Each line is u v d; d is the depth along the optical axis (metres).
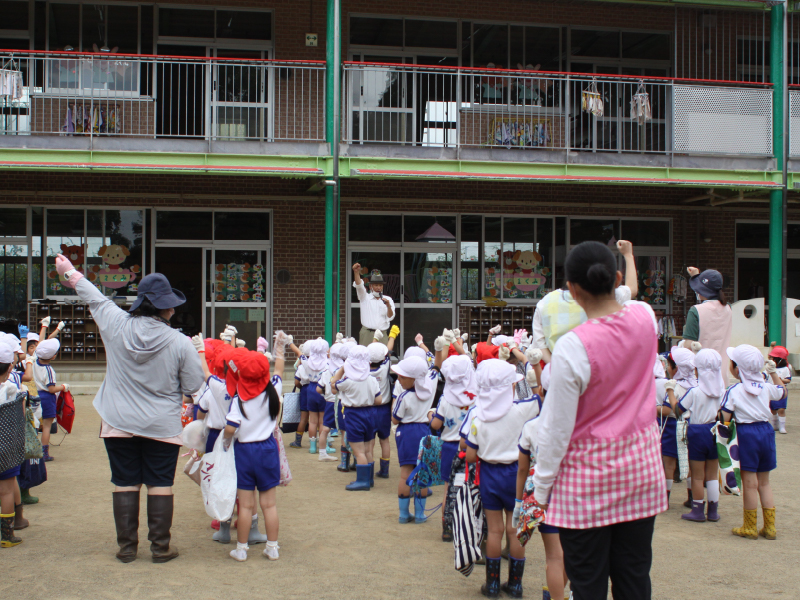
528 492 2.80
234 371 4.64
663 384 5.90
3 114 12.39
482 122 14.73
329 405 7.63
